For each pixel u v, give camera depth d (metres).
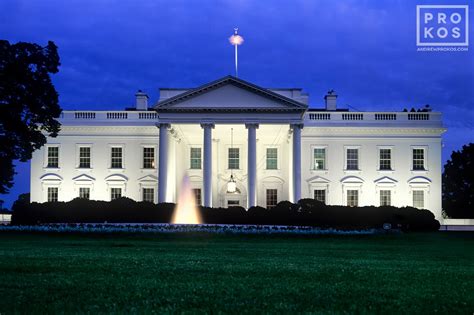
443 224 67.00
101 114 67.50
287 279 15.91
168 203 56.44
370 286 14.67
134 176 66.62
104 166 66.75
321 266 19.91
